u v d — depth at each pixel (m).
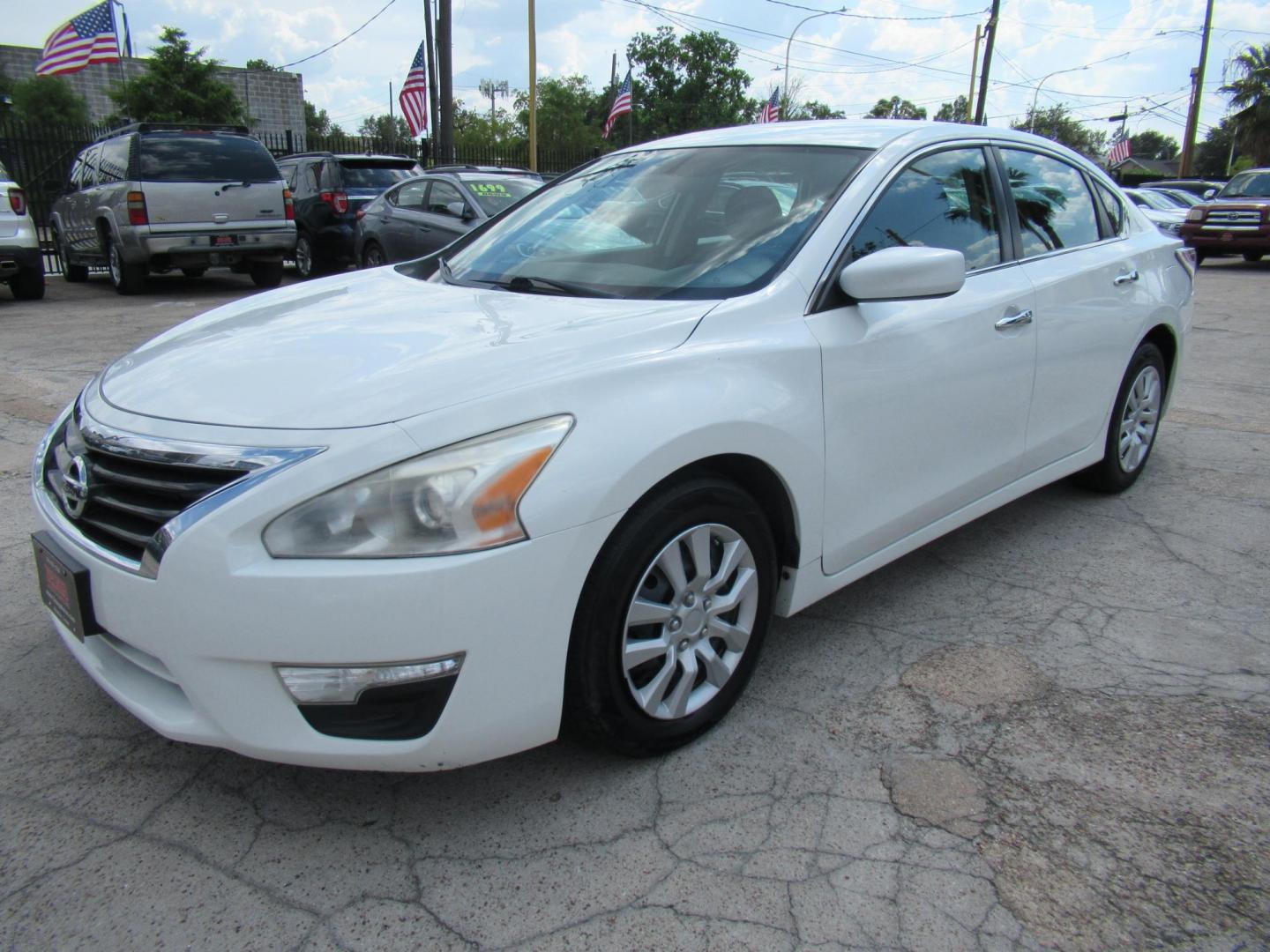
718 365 2.36
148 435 2.09
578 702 2.19
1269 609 3.32
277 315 2.83
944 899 1.99
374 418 1.98
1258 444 5.34
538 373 2.13
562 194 3.52
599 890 2.01
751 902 1.97
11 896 1.97
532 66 20.38
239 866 2.07
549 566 2.00
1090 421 3.92
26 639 3.00
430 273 3.28
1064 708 2.69
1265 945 1.88
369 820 2.22
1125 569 3.64
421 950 1.85
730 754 2.47
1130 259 4.05
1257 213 16.97
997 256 3.36
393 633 1.89
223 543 1.88
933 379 2.94
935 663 2.94
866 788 2.34
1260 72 43.88
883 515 2.90
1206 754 2.48
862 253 2.81
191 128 11.17
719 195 3.05
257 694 1.94
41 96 28.19
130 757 2.44
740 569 2.48
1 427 5.34
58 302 10.91
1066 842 2.15
